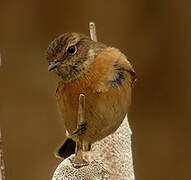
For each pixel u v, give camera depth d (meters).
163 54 18.38
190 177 18.27
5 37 18.33
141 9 18.34
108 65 8.79
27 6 18.34
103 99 8.67
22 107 18.25
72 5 18.36
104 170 8.27
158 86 18.47
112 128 8.70
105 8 18.34
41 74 18.38
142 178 18.31
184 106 18.42
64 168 8.08
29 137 18.17
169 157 18.36
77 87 8.74
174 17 18.31
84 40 9.01
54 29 18.41
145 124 18.50
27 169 18.09
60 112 9.00
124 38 18.34
